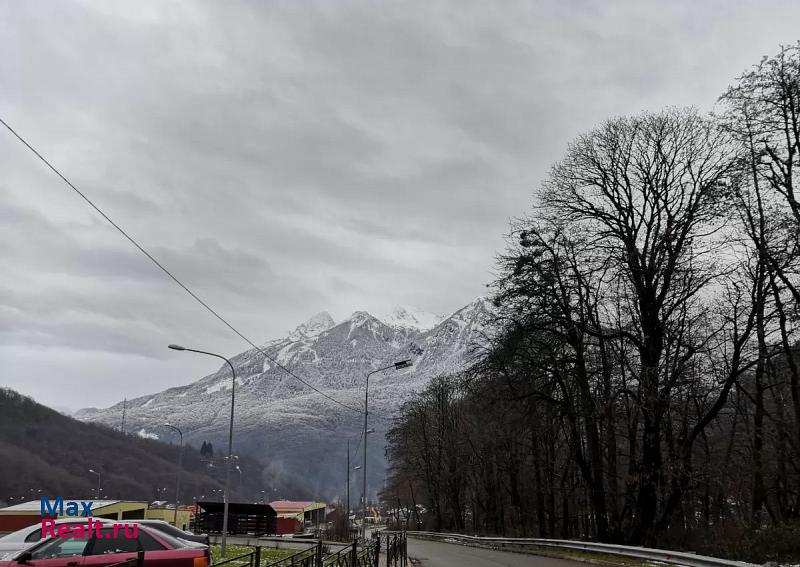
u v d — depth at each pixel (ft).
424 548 158.51
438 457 237.45
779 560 65.36
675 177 97.60
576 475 149.89
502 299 106.73
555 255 104.88
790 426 90.07
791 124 81.35
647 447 94.07
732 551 72.84
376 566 70.03
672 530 107.34
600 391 106.93
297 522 278.87
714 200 89.71
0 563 42.34
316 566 47.98
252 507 219.41
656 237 97.81
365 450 140.97
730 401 111.14
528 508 199.72
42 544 43.80
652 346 96.58
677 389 98.37
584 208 104.27
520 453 162.30
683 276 96.07
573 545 107.04
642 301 97.91
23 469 343.05
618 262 98.48
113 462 419.33
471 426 185.68
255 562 38.09
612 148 101.81
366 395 145.18
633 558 84.58
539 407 110.52
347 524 237.25
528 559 103.96
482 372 108.88
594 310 107.45
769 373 96.78
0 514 139.74
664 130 98.27
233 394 105.40
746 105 83.46
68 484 358.43
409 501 350.84
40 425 405.80
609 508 112.06
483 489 218.79
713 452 118.11
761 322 89.76
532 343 104.37
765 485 96.53
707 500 123.34
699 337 106.42
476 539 176.96
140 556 25.43
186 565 44.65
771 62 79.97
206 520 220.43
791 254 81.97
